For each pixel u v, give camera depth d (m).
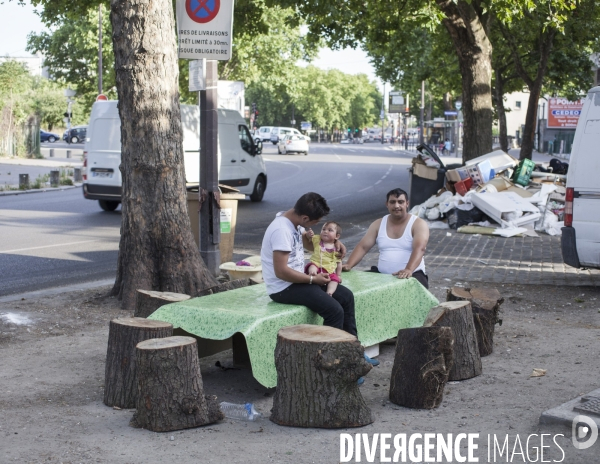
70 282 10.50
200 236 10.17
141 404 4.98
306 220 5.93
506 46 29.98
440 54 29.14
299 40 49.47
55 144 74.19
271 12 46.31
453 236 14.97
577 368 6.34
